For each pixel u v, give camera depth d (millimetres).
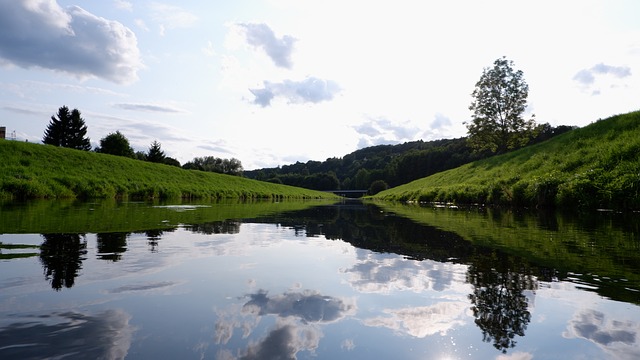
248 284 3037
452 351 1787
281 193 53719
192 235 5902
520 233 6492
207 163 117125
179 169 39156
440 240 5797
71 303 2432
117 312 2281
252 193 42750
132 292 2721
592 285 3043
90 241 4973
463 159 94625
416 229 7445
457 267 3756
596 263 3906
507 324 2191
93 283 2934
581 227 7281
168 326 2066
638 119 15727
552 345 1877
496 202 17609
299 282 3137
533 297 2727
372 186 112250
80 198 20031
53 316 2180
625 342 1922
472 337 1979
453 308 2469
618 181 11383
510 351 1812
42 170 21812
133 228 6520
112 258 3916
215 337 1917
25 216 8203
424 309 2447
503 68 41094
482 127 41969
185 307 2412
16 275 3125
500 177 20625
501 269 3664
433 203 24203
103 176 25781
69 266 3494
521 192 15570
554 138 22953
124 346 1778
